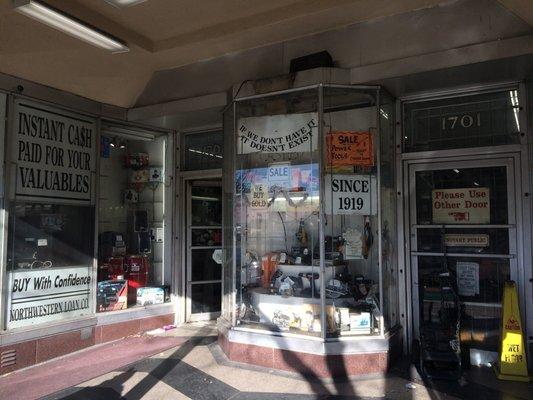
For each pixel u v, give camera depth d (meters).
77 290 5.57
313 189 4.82
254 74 5.43
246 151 5.23
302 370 4.54
